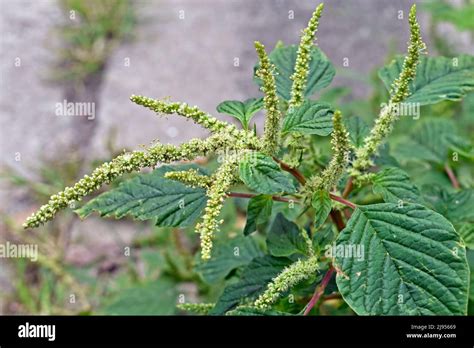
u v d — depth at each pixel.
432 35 1.48
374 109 1.23
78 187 0.70
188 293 1.01
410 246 0.71
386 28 1.61
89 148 1.42
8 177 1.34
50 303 1.14
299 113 0.72
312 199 0.73
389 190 0.75
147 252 1.05
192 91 1.52
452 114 1.20
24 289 1.13
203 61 1.59
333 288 0.77
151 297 0.99
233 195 0.75
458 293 0.69
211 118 0.71
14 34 1.71
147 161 0.70
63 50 1.66
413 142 0.96
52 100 1.54
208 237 0.68
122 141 1.41
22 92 1.56
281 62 0.80
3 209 1.31
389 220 0.71
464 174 0.95
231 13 1.73
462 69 0.80
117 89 1.54
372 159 0.81
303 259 0.76
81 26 1.71
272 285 0.72
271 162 0.70
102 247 1.23
